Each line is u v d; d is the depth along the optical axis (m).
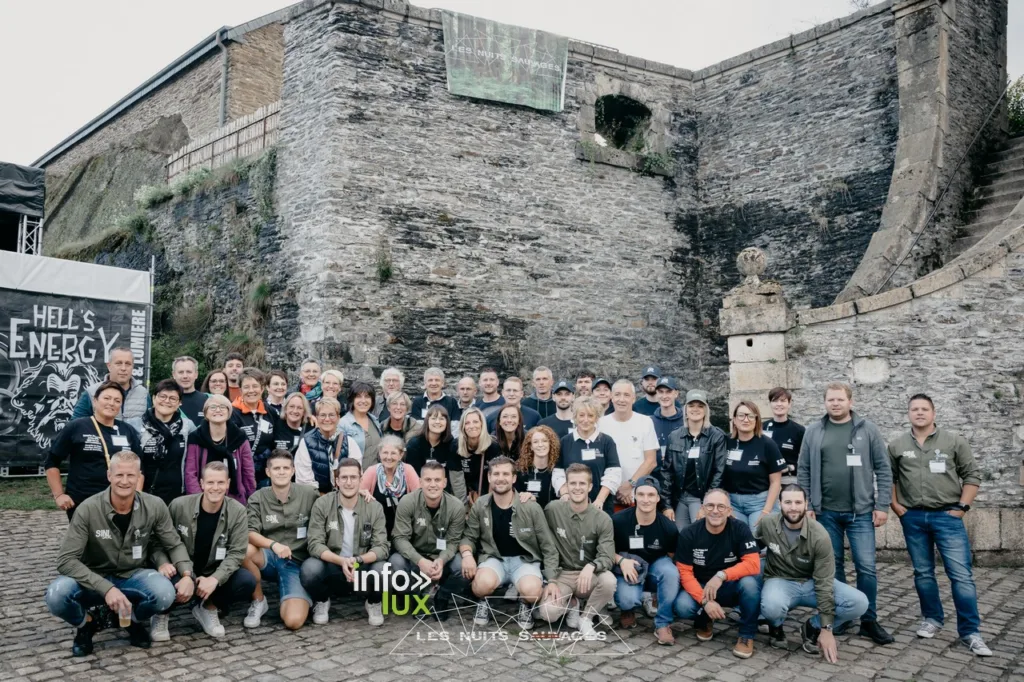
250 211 11.91
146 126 18.66
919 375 7.29
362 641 4.87
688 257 13.12
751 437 5.75
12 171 11.27
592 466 5.73
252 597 5.16
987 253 7.26
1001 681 4.42
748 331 7.93
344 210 10.67
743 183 12.88
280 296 11.14
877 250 10.24
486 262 11.47
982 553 6.93
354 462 5.28
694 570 5.07
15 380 9.48
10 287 9.51
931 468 5.20
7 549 6.56
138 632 4.71
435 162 11.27
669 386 6.57
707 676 4.45
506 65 11.79
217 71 16.09
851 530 5.32
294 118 11.36
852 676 4.48
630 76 12.93
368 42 11.01
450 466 5.91
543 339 11.74
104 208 18.50
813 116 12.18
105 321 10.20
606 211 12.46
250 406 6.03
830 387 5.45
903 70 11.16
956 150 11.15
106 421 5.25
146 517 4.75
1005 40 12.36
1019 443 7.11
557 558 5.26
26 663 4.34
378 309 10.71
